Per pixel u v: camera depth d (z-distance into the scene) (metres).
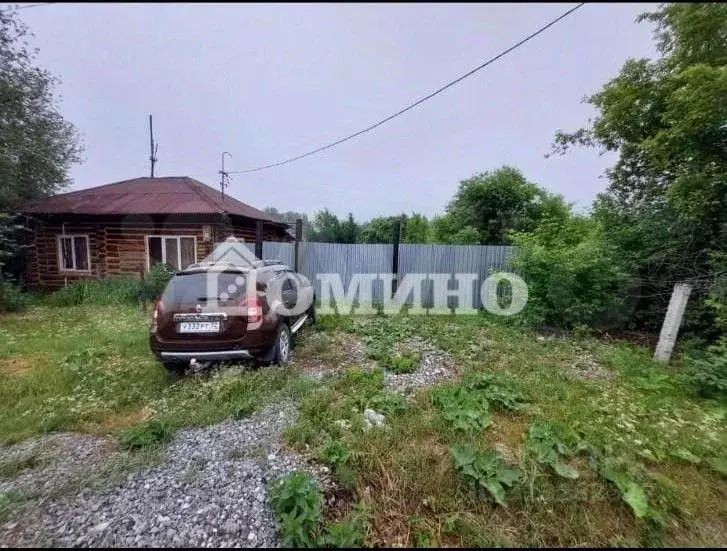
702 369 3.65
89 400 3.18
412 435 2.62
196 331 3.55
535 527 1.95
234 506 1.96
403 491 2.15
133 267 9.83
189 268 3.91
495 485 2.08
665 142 5.38
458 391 3.28
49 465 2.31
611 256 6.14
